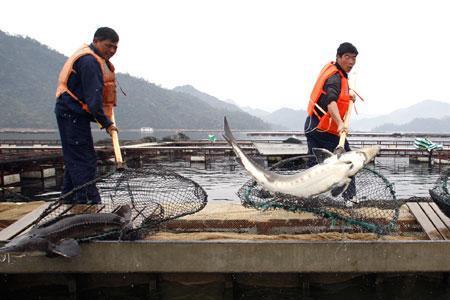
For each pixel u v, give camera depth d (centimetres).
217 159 2911
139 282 492
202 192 507
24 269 444
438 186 545
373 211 531
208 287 490
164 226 531
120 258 445
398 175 2159
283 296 492
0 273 455
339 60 595
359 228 498
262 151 2236
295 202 475
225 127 518
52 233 420
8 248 397
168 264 445
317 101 597
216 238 496
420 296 486
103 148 2689
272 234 542
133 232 457
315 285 495
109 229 455
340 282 496
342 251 445
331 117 568
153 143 3878
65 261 444
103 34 548
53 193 1758
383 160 2878
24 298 482
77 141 545
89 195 548
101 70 529
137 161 2758
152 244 445
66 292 487
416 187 1769
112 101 582
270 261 445
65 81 533
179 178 508
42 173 2128
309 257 445
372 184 548
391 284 490
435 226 512
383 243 444
